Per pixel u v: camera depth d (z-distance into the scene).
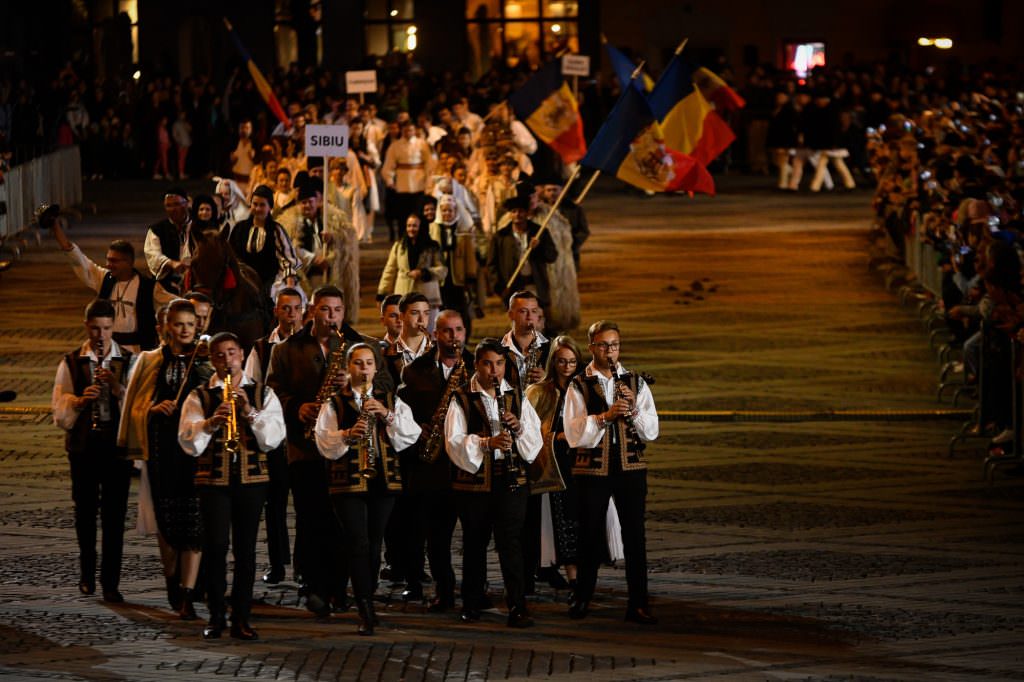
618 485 26.77
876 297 62.31
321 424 26.33
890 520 33.31
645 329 55.78
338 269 52.62
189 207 39.03
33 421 42.53
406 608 28.16
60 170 89.62
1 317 58.00
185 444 25.86
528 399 28.06
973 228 44.12
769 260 72.38
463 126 80.56
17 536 32.22
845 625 26.47
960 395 45.06
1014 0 122.38
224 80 127.88
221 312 36.03
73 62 118.81
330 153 44.12
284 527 29.45
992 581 28.95
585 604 27.19
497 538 26.66
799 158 103.19
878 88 107.75
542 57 128.25
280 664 24.53
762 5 125.62
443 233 46.94
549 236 47.62
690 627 26.55
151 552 31.52
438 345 28.06
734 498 35.19
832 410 43.41
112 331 31.30
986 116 70.88
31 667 24.30
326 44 130.25
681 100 47.12
